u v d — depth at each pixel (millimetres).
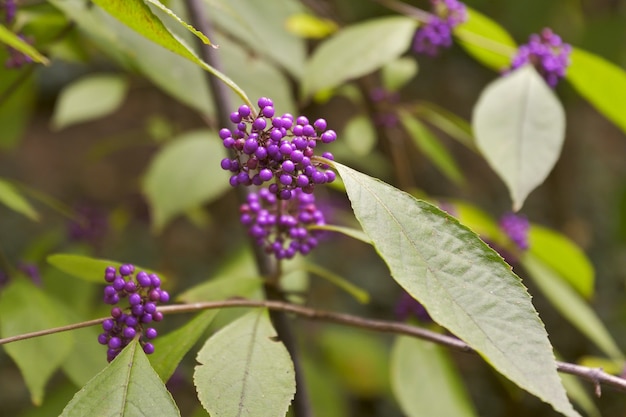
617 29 1425
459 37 865
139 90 2502
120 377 646
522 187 766
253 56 863
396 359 821
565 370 667
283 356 670
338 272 1913
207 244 1958
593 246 1813
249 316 687
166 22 763
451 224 641
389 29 838
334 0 1218
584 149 2045
